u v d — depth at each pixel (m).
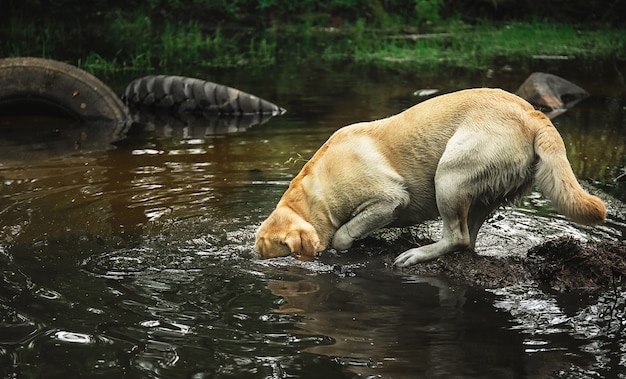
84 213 5.49
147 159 7.07
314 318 3.86
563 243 4.54
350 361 3.38
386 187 4.64
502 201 4.62
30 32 14.27
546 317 3.86
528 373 3.25
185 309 3.96
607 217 5.38
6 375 3.25
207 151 7.39
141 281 4.35
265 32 16.78
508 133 4.36
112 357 3.41
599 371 3.27
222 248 4.89
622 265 4.40
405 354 3.44
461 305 4.03
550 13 17.75
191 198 5.86
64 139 7.98
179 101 9.55
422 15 17.55
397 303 4.07
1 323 3.76
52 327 3.72
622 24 17.11
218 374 3.26
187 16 17.23
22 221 5.30
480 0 18.06
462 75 11.52
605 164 6.73
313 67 12.61
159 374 3.26
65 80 8.92
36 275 4.40
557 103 9.33
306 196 4.83
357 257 4.80
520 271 4.48
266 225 4.83
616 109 9.16
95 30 15.38
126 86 10.62
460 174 4.41
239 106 9.31
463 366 3.32
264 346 3.53
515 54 13.73
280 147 7.48
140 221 5.34
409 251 4.68
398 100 9.64
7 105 8.98
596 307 3.98
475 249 4.85
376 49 14.45
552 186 4.27
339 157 4.76
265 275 4.49
